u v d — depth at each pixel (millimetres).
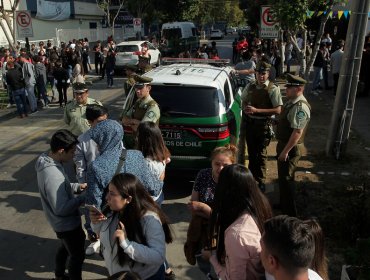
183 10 41375
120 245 2744
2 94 14820
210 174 3586
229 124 6227
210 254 2936
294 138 4906
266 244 1962
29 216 5922
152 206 2928
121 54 22078
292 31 10898
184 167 6102
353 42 7188
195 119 5957
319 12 10625
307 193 6188
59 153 3674
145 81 5633
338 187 6426
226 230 2553
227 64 8414
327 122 10680
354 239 4844
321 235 2365
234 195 2598
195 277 4426
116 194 2822
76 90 5910
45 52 20562
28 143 9664
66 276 4273
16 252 4961
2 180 7324
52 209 3695
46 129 10984
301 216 5426
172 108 6055
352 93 7441
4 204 6324
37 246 5102
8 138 10133
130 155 3621
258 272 2438
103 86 18688
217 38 65688
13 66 11992
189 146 6023
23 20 13539
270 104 5969
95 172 3430
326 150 7922
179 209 6027
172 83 6168
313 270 2328
